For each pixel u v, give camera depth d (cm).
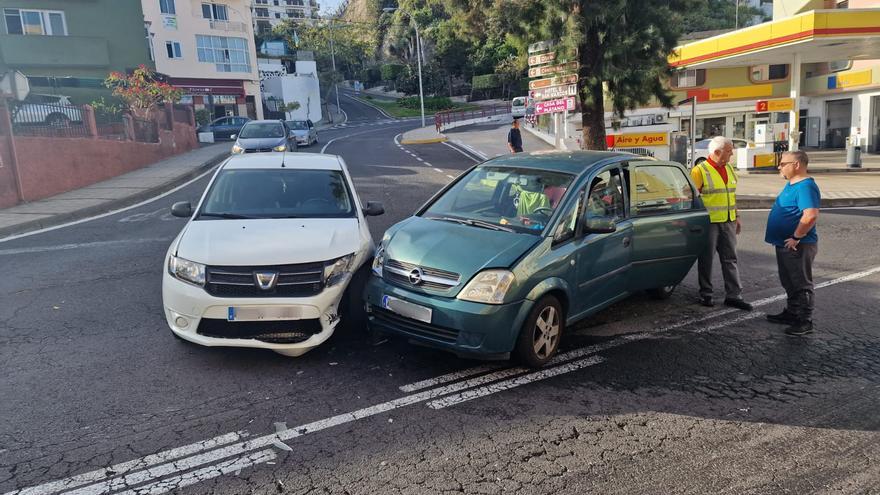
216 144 3122
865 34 1838
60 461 346
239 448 363
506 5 1491
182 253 484
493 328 442
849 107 3222
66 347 513
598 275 531
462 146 2911
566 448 370
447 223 526
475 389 447
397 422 397
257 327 468
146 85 2262
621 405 429
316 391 438
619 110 1528
